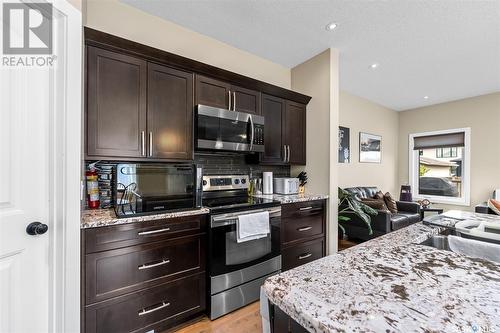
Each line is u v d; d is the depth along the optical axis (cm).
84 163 172
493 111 419
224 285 190
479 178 433
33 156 113
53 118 119
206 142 211
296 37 252
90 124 161
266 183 279
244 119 235
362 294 56
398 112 546
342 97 425
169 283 168
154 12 213
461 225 134
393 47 271
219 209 188
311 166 294
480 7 202
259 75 296
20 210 108
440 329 43
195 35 244
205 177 239
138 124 181
